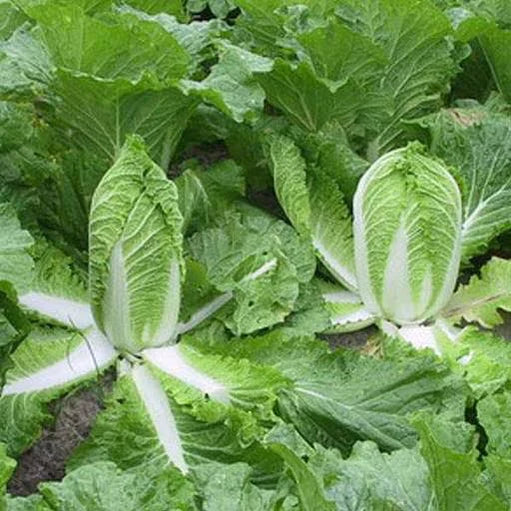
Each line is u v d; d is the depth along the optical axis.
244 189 2.46
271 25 2.62
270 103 2.60
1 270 1.98
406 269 2.27
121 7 2.57
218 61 2.48
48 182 2.30
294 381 2.07
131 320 2.11
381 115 2.55
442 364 2.09
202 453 1.96
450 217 2.26
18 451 1.99
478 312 2.39
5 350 1.97
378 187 2.25
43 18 2.21
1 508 1.65
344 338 2.36
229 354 2.13
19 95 2.24
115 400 2.05
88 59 2.24
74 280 2.22
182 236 2.15
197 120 2.46
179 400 2.02
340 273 2.37
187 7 3.07
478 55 2.83
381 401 2.05
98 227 2.07
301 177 2.36
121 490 1.67
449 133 2.52
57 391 2.06
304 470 1.62
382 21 2.54
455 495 1.64
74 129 2.34
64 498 1.66
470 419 2.11
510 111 2.78
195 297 2.22
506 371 2.14
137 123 2.29
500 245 2.60
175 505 1.67
